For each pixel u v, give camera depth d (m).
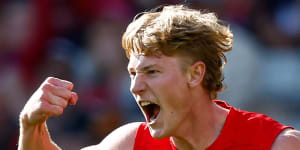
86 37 19.56
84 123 17.05
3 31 19.67
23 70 18.97
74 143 16.58
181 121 7.75
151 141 8.52
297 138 7.85
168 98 7.53
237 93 16.31
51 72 18.23
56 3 20.08
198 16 8.00
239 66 16.53
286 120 17.84
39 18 19.72
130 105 17.91
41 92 7.54
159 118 7.66
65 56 18.92
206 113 8.02
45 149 8.23
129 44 7.61
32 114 7.58
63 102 7.51
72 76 18.28
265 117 8.21
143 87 7.50
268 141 7.88
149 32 7.46
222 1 18.41
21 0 20.25
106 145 8.87
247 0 19.17
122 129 8.93
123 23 19.23
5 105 18.17
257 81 17.12
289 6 20.84
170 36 7.47
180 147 8.23
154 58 7.46
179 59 7.57
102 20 19.36
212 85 8.02
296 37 19.97
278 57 19.17
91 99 17.66
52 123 16.89
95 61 18.78
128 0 19.55
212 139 8.05
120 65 18.56
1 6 20.14
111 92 18.08
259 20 19.56
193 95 7.84
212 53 7.91
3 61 19.22
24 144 8.02
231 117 8.15
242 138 7.97
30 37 19.50
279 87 18.53
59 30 19.91
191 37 7.62
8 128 17.73
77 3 20.03
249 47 17.27
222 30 8.16
